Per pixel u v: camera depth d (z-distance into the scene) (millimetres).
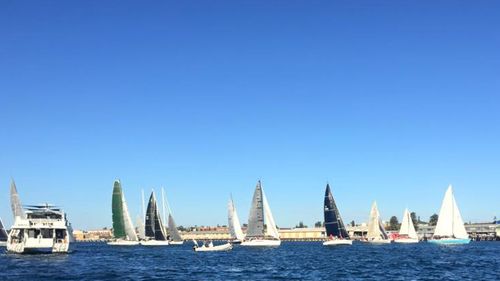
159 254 123500
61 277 60812
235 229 173625
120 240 185750
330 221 166875
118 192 185250
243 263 89000
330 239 166625
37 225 93250
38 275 62594
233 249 148875
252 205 155125
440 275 65500
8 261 82625
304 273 69062
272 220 156375
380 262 89875
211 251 140250
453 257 104875
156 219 182125
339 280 60375
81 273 65938
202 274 67250
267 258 105000
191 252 135875
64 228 95500
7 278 59062
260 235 154500
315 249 153000
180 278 61719
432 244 194875
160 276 63906
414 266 79938
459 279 60844
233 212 174375
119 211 185250
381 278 62312
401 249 149375
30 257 91500
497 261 91312
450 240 165375
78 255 111438
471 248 153625
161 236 182625
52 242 93500
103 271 69438
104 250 152125
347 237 166750
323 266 81125
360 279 61375
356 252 132125
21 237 94375
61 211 96062
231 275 66125
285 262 91500
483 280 59594
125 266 79750
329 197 166500
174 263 88562
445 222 166250
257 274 67688
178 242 191875
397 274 67125
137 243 185750
